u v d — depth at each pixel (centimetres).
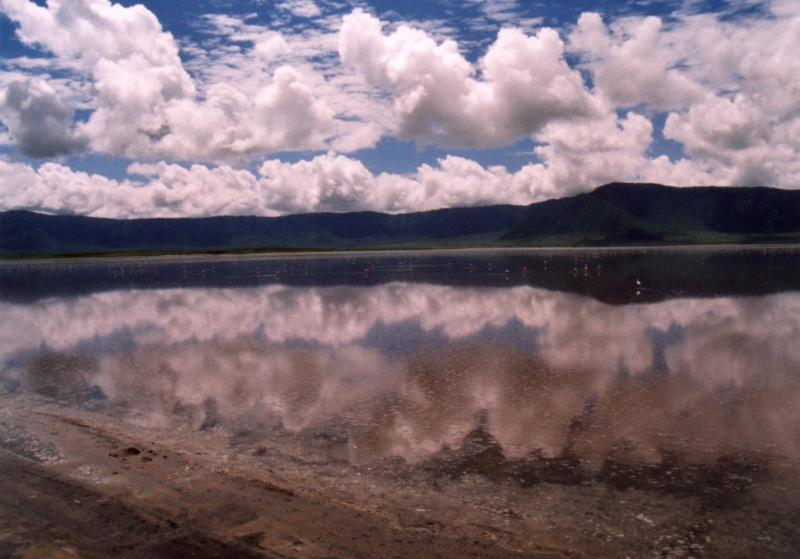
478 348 2502
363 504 1059
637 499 1066
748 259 10838
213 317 3703
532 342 2608
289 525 983
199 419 1574
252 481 1164
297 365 2233
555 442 1360
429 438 1403
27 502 1083
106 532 967
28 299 5378
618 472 1187
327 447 1352
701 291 4700
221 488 1130
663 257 12838
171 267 12281
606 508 1034
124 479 1178
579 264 10138
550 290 5047
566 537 938
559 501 1064
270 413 1622
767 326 2906
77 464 1259
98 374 2133
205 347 2645
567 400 1692
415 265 11056
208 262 15338
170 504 1066
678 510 1022
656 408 1598
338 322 3359
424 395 1775
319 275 8194
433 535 947
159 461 1274
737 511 1014
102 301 4934
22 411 1664
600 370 2055
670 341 2562
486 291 5075
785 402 1623
